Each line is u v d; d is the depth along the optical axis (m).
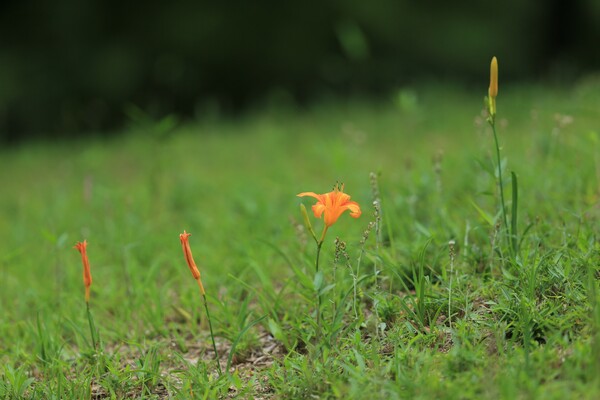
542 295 5.31
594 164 7.95
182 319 6.83
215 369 5.75
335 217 5.00
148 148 13.57
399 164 10.47
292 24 24.91
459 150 10.50
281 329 5.88
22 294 7.69
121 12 24.66
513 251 5.75
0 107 23.91
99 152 14.98
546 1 25.45
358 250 6.60
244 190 10.29
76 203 11.02
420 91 17.56
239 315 6.00
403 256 6.64
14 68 24.31
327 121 16.31
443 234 6.73
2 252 9.27
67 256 8.54
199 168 12.98
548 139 8.48
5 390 5.40
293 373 5.08
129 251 8.21
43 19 24.81
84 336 6.12
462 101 16.05
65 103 24.17
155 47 24.59
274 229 8.17
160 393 5.43
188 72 24.55
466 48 25.22
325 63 24.25
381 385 4.54
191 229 9.02
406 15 25.22
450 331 5.14
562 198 7.25
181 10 24.72
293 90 25.02
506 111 12.61
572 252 5.59
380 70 24.16
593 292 4.80
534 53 25.64
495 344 4.93
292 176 10.93
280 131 15.55
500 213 5.96
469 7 25.72
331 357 5.14
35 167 16.08
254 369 5.70
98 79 24.17
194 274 5.23
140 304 6.80
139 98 24.34
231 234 8.58
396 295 6.04
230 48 24.72
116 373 5.45
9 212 11.52
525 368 4.45
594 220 6.56
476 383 4.39
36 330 6.75
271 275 7.25
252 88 25.06
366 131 14.25
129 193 11.10
